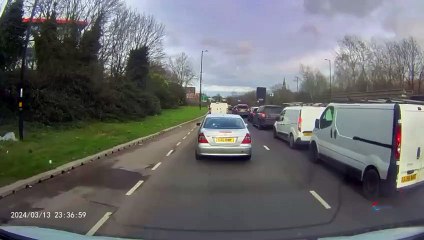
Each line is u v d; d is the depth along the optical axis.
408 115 8.45
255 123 35.41
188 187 9.67
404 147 8.36
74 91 30.16
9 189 9.02
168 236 6.04
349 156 10.27
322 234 6.09
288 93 88.62
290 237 5.95
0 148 15.45
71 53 29.17
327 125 12.39
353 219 7.01
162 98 71.12
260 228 6.44
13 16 23.94
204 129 13.90
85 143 18.42
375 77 63.59
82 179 10.78
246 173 11.63
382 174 8.47
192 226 6.57
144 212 7.45
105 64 42.12
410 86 59.72
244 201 8.28
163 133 27.70
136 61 47.56
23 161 12.92
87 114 31.38
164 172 11.81
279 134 22.05
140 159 14.59
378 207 7.88
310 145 14.03
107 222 6.80
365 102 10.09
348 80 67.94
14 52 24.45
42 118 25.38
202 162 13.73
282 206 7.88
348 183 10.24
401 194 8.84
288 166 12.95
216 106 45.56
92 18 34.94
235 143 13.62
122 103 37.22
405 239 5.05
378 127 8.90
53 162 12.97
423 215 7.33
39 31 27.75
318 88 78.19
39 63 27.31
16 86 24.30
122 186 9.83
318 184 10.10
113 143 19.09
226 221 6.86
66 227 6.51
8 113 24.34
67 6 31.84
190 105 106.06
